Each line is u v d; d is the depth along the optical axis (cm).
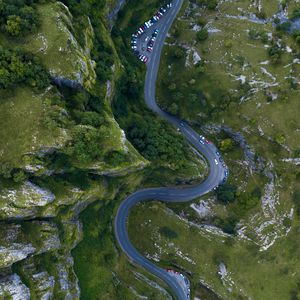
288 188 10988
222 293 11000
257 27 11075
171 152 10050
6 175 7306
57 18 7906
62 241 8925
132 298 10419
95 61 9006
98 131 7975
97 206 9969
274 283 10900
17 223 7938
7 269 7888
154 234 11088
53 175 8275
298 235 10894
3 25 7519
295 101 10662
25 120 7419
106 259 10256
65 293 8919
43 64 7712
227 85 10912
